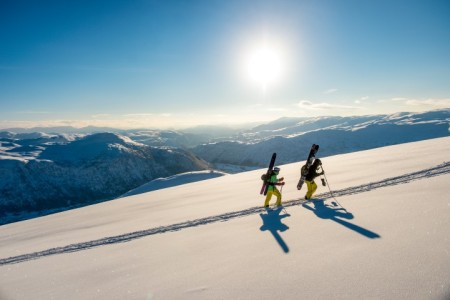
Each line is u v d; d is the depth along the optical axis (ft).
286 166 79.51
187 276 17.40
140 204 55.16
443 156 45.78
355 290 12.64
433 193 25.36
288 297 13.11
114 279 19.19
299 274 15.05
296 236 20.86
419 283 12.24
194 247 22.84
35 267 25.55
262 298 13.44
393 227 19.06
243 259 18.43
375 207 24.45
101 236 32.94
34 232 44.98
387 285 12.57
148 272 19.30
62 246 31.58
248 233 23.76
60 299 17.58
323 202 29.73
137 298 15.76
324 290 13.11
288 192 38.88
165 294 15.62
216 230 26.55
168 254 22.36
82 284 19.35
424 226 18.22
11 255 31.81
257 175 71.77
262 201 36.04
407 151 63.62
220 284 15.58
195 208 39.55
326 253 16.99
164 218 36.58
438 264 13.41
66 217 56.24
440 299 11.01
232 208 34.53
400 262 14.29
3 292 20.35
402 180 32.91
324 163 65.82
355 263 15.08
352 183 36.11
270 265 16.78
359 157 68.59
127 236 30.71
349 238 18.62
